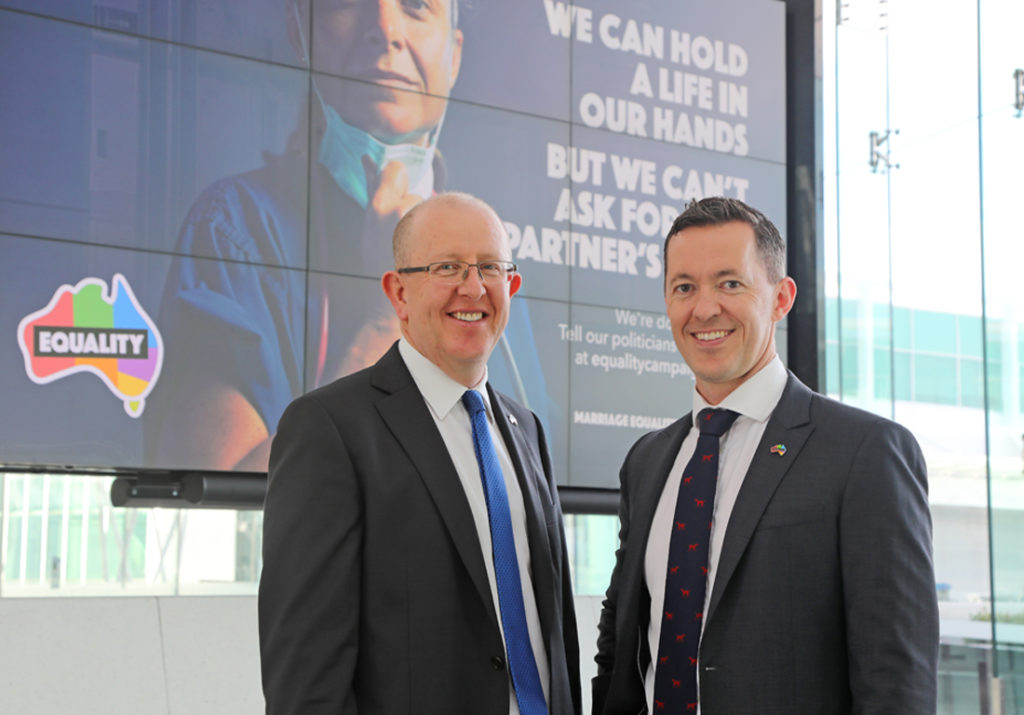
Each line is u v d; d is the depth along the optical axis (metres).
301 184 4.99
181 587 4.96
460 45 5.41
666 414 5.79
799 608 2.07
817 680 2.06
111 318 4.56
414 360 2.29
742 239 2.22
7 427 4.37
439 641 2.06
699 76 6.05
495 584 2.16
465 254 2.23
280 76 4.98
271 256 4.89
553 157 5.61
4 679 4.52
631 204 5.80
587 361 5.59
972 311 5.83
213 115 4.83
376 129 5.18
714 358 2.23
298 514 2.07
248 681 4.96
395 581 2.09
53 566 4.73
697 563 2.19
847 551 2.06
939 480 5.89
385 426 2.19
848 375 6.08
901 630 2.00
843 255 6.14
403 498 2.12
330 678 1.97
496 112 5.48
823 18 6.28
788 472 2.14
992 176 5.79
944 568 5.84
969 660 5.70
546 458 2.52
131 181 4.65
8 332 4.39
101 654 4.71
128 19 4.70
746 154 6.14
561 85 5.66
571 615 2.42
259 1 4.96
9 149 4.45
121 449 4.54
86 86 4.60
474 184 5.39
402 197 5.21
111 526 4.86
